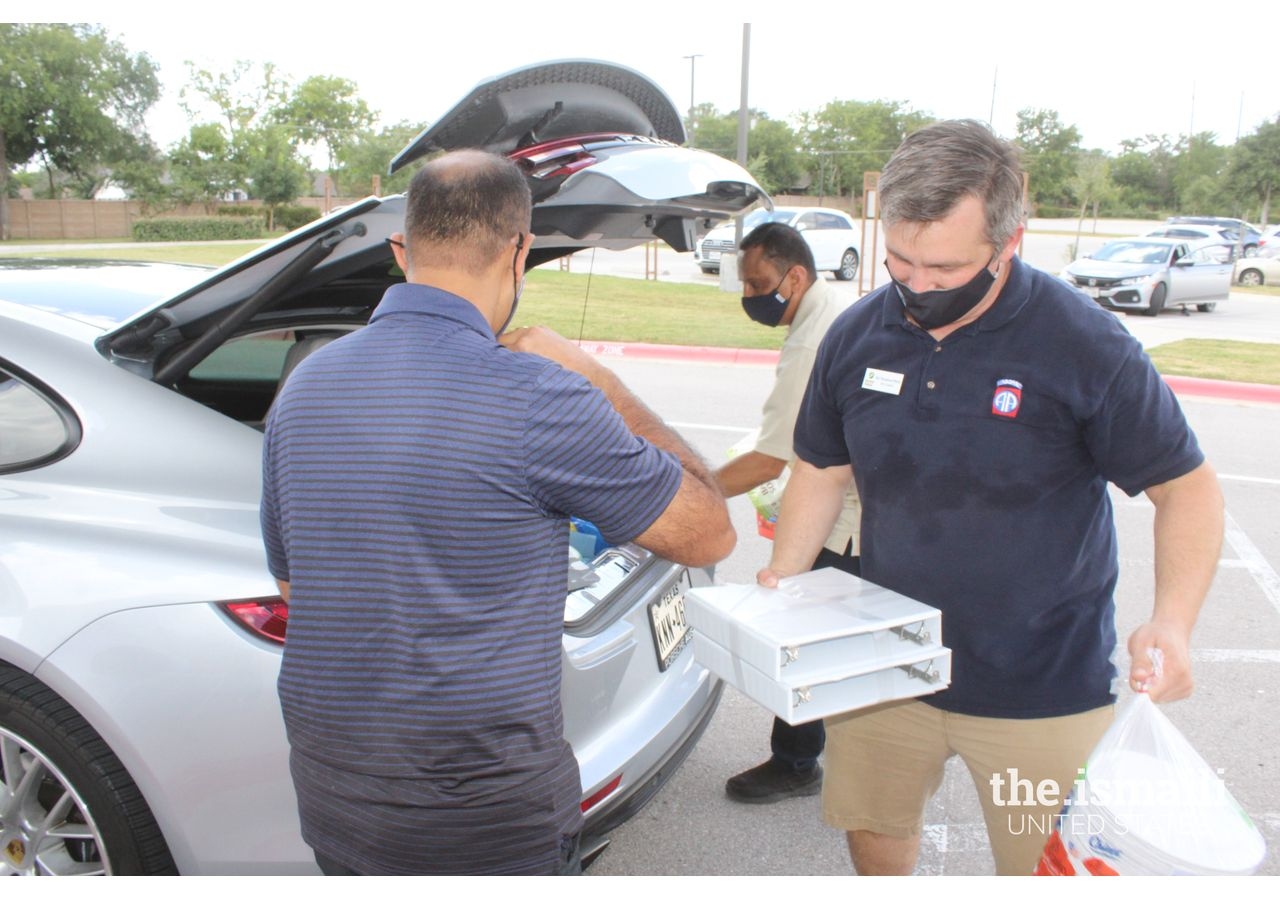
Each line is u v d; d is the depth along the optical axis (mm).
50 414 2352
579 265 26828
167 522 2227
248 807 2127
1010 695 1956
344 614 1493
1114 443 1827
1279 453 7773
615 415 1558
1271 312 20594
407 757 1493
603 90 2420
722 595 2018
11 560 2168
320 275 2270
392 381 1506
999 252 1737
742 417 8562
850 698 1810
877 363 1957
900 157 1751
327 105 58938
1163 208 70625
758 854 2926
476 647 1487
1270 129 42250
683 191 2096
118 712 2086
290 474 1539
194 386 3406
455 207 1557
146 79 52500
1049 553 1889
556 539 1565
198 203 53375
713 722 3672
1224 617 4672
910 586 1988
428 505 1463
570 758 1636
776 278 2797
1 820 2277
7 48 47531
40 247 35281
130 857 2207
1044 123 59000
